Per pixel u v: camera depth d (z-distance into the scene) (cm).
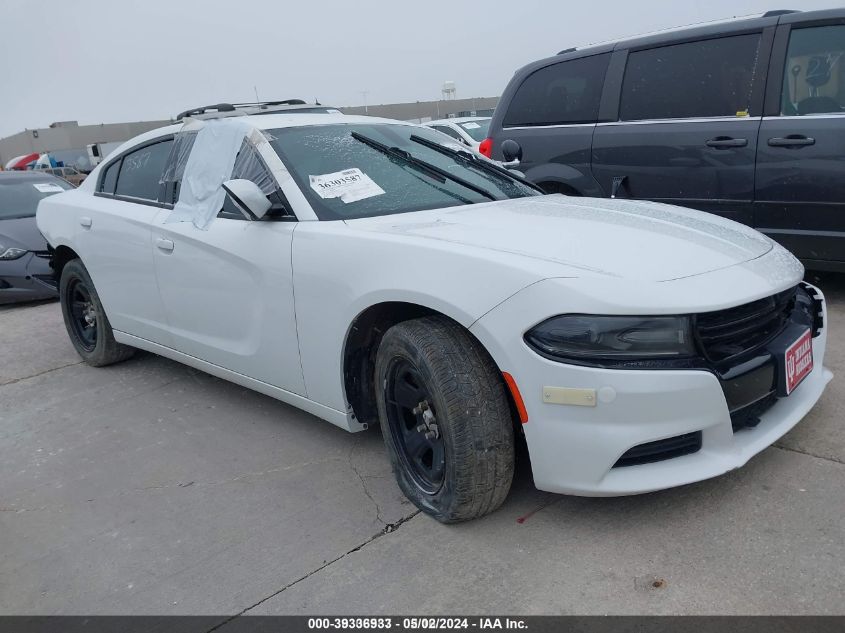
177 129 418
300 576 253
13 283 737
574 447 234
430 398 261
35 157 3094
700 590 223
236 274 344
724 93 501
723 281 244
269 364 341
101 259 449
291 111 472
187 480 334
